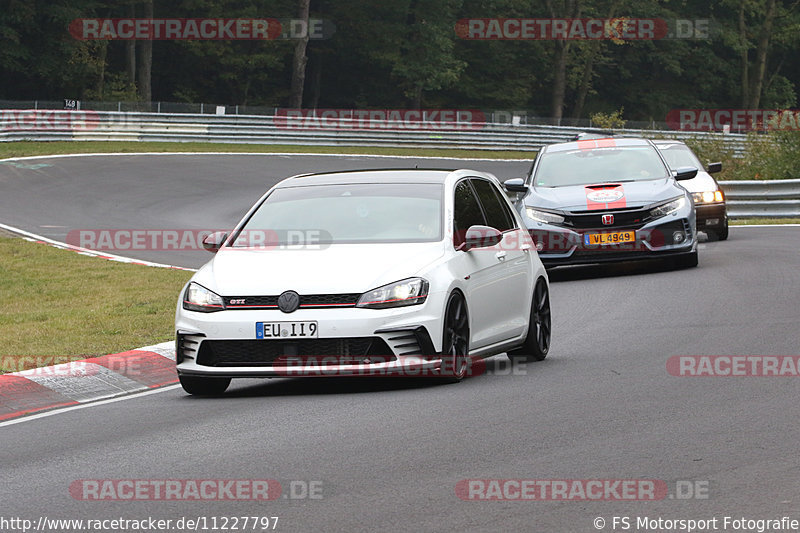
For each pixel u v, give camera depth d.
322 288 31.77
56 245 78.75
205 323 32.06
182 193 118.56
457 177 37.28
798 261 61.62
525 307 37.69
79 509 21.03
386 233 34.38
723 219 77.94
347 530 19.14
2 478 23.80
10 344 41.69
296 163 153.88
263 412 29.95
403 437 26.02
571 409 28.77
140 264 68.69
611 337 41.62
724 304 47.84
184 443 26.42
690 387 31.28
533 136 191.50
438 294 32.28
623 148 63.97
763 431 25.62
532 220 59.31
